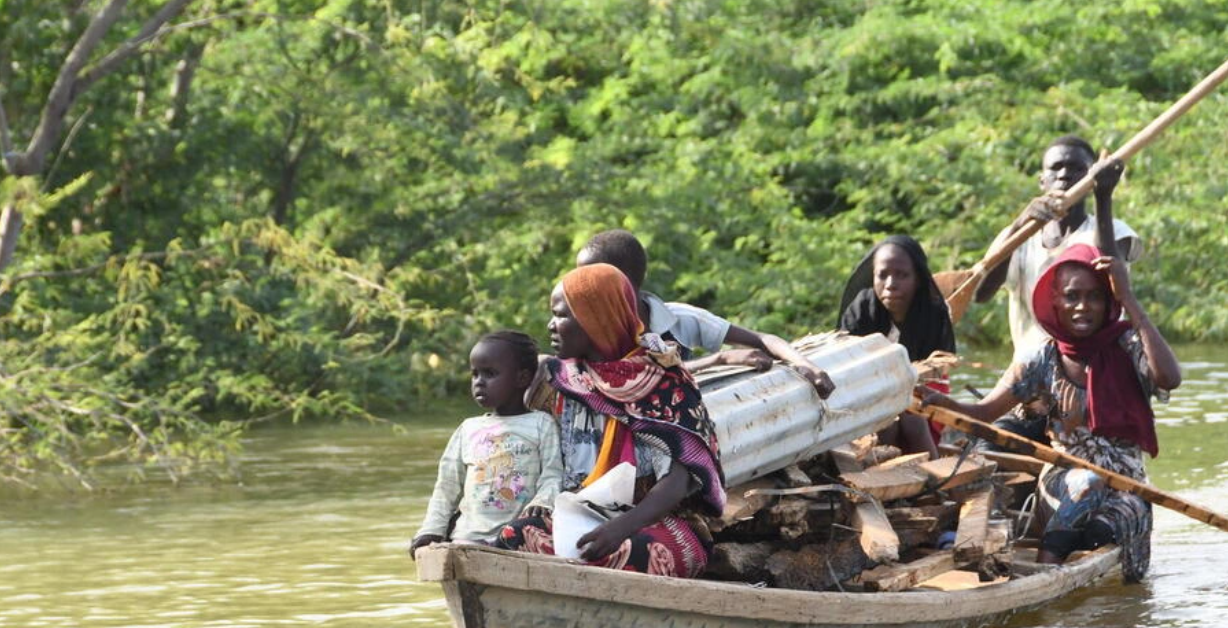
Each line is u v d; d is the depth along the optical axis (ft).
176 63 112.47
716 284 131.64
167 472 84.79
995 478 53.62
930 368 53.16
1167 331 136.15
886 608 43.42
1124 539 53.83
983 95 150.30
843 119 151.12
